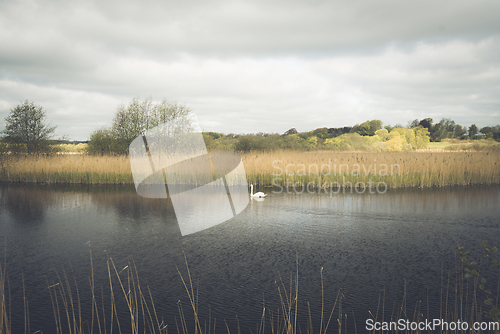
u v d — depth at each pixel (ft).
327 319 15.98
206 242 29.17
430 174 65.87
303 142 165.99
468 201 48.67
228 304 17.63
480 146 172.55
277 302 17.83
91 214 41.73
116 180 73.92
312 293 18.85
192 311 16.93
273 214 40.88
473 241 28.68
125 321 16.03
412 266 22.93
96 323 15.80
